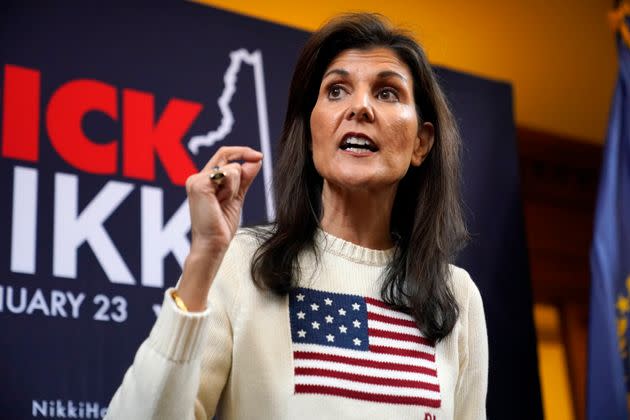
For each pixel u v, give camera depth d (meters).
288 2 4.65
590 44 5.67
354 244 1.90
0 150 3.33
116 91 3.62
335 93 1.92
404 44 1.99
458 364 1.91
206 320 1.54
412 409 1.75
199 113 3.79
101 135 3.53
